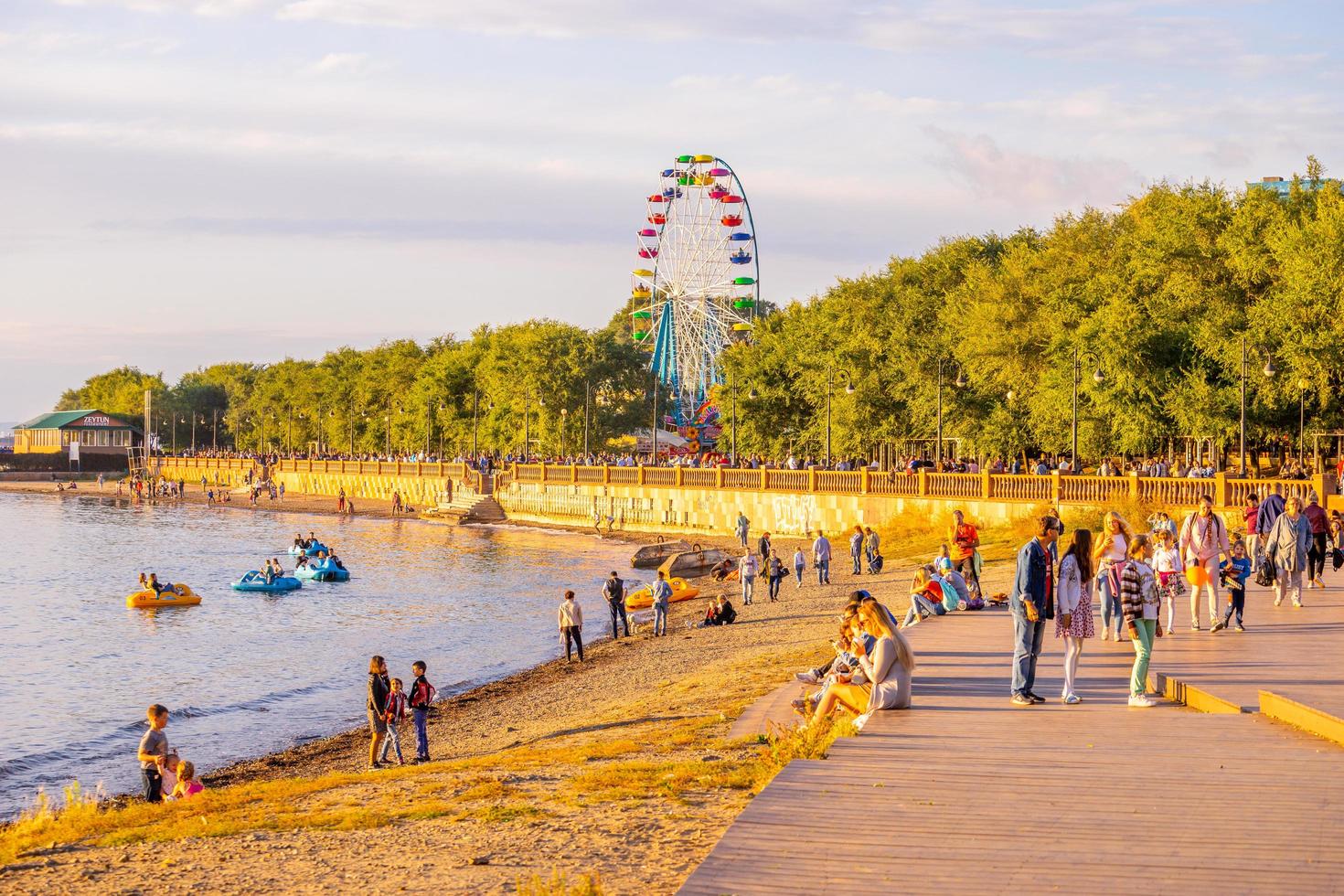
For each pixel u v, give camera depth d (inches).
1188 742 539.2
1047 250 2824.8
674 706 965.8
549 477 4028.1
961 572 1257.4
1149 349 2347.4
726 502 3157.0
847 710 650.2
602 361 4756.4
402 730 1182.9
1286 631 889.5
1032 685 645.3
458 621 2012.8
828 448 3080.7
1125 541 854.5
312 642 1808.6
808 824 412.5
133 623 2032.5
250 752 1144.2
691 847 446.0
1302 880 352.2
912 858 375.2
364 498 5556.1
